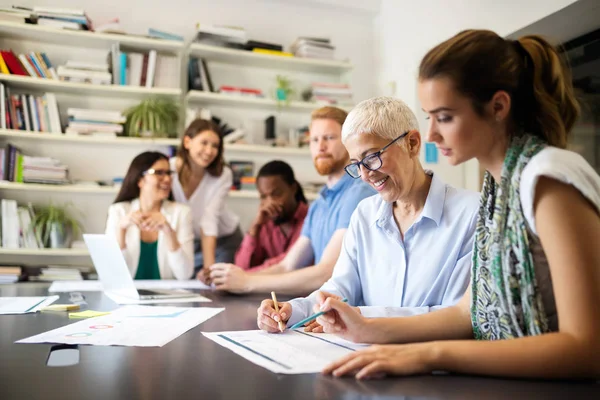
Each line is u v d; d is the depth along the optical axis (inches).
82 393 28.6
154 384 30.6
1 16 141.4
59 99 155.4
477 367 31.5
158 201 111.7
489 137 34.6
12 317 56.6
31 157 144.8
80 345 41.8
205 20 168.9
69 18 147.3
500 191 34.6
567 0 107.9
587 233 29.8
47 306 63.0
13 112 144.9
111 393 28.7
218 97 158.1
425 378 31.9
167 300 72.6
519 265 33.7
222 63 171.2
